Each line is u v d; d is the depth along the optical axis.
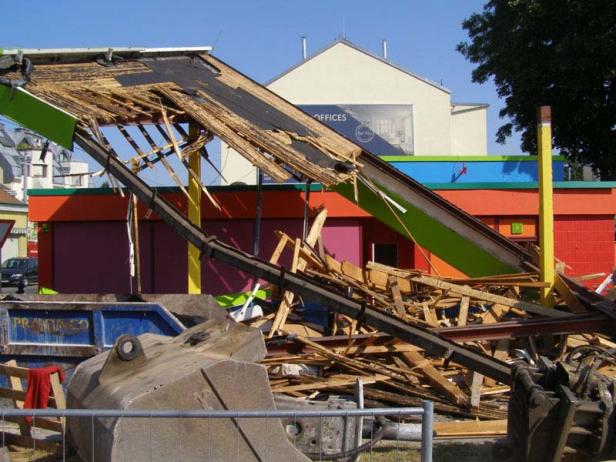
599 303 9.36
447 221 12.54
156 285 14.28
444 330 8.80
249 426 4.68
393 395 8.27
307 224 13.20
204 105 11.18
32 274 36.72
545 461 5.60
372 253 14.72
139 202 14.15
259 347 5.27
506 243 12.38
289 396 8.00
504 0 29.80
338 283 10.34
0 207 45.00
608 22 25.72
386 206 12.85
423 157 18.08
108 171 8.76
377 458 6.52
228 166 33.31
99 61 12.36
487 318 10.19
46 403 6.74
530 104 29.52
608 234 15.08
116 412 4.23
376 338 8.92
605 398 5.59
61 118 9.05
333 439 6.21
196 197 11.69
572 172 42.75
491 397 8.69
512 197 14.84
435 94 42.00
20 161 47.53
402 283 10.71
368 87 42.09
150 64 12.91
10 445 6.91
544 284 10.35
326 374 8.67
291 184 14.27
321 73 42.12
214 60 14.29
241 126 10.78
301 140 11.19
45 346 8.20
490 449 6.86
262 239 14.27
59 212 14.45
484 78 31.86
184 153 9.91
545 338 10.08
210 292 14.23
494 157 18.14
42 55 11.46
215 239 8.11
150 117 10.25
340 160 10.91
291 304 9.61
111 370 5.10
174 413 4.21
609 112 28.86
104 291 14.48
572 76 27.20
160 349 5.53
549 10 26.78
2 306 8.28
